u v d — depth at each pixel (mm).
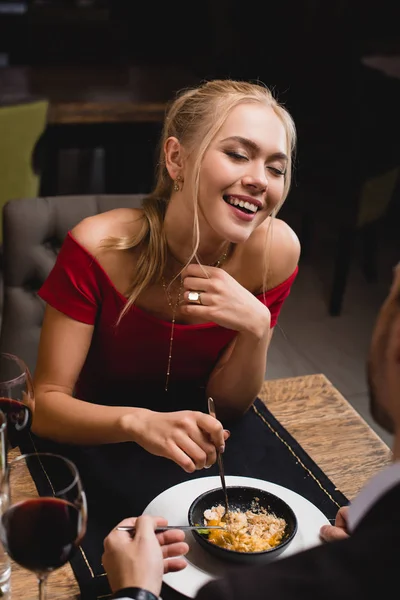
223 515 1296
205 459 1401
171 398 1765
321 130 4016
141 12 5836
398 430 830
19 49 4719
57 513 1042
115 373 1820
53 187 3807
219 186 1516
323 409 1677
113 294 1693
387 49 4859
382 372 885
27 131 3174
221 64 5445
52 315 1696
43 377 1675
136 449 1510
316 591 702
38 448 1515
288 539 1224
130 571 1084
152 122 3678
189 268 1623
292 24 5348
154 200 1706
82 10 4793
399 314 848
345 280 3816
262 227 1791
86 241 1675
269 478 1449
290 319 3850
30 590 1174
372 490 831
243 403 1655
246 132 1496
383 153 3576
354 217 3629
